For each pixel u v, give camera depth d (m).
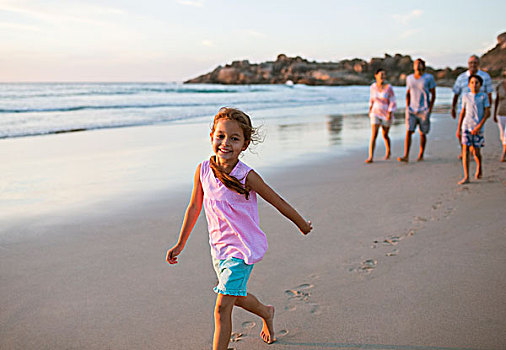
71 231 4.15
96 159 7.68
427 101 7.37
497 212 4.52
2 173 6.54
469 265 3.27
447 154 8.30
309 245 3.77
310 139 10.29
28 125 12.34
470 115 5.82
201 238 4.00
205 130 11.89
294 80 89.81
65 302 2.80
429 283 3.00
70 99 23.89
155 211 4.80
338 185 5.97
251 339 2.39
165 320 2.59
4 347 2.33
